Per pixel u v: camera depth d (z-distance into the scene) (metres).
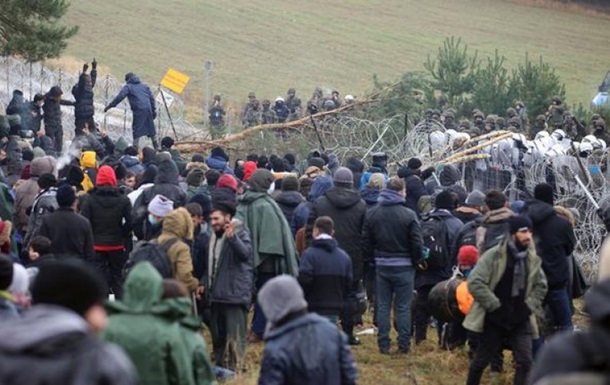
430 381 37.22
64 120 95.19
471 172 66.25
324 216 37.25
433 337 43.31
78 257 36.72
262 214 37.31
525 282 32.34
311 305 34.69
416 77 88.25
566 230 35.91
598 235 55.78
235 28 195.00
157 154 52.28
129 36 179.25
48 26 78.94
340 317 39.88
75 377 13.02
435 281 40.34
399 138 74.38
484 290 32.16
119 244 40.06
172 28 188.00
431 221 40.41
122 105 106.69
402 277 38.53
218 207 34.53
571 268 37.06
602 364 12.88
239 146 75.44
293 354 22.58
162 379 21.80
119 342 21.72
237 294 34.78
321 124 74.62
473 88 106.06
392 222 38.38
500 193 36.31
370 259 39.00
